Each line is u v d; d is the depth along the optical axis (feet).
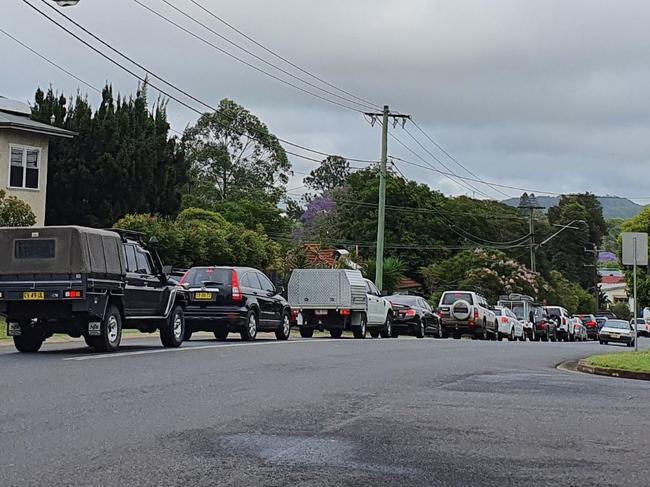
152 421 32.76
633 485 24.75
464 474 25.61
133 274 62.13
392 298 119.75
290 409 36.60
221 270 78.28
